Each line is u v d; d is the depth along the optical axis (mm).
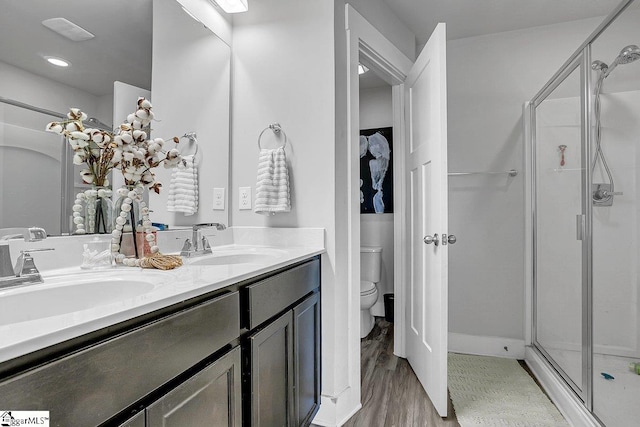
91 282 847
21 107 912
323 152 1662
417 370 2021
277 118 1747
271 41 1778
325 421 1605
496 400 1797
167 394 674
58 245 981
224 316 876
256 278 1056
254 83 1800
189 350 743
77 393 503
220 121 1759
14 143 895
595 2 2121
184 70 1539
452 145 2564
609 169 1566
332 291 1627
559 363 1913
